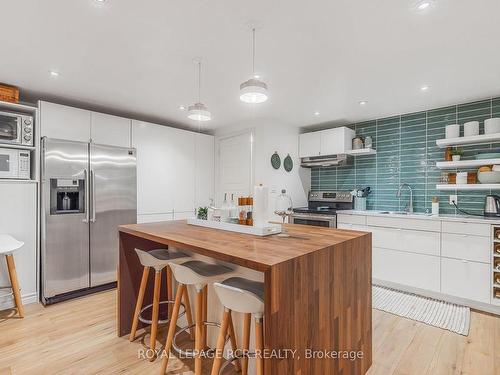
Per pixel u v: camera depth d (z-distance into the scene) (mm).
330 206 4352
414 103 3273
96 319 2520
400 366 1881
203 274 1635
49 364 1872
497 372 1812
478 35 1846
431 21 1698
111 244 3303
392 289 3244
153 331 2004
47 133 2928
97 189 3189
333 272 1462
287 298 1148
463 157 3234
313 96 3061
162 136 3924
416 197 3607
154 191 3820
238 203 2035
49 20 1711
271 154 4055
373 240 3395
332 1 1535
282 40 1941
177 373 1794
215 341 1988
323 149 4160
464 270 2758
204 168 4504
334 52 2094
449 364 1900
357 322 1712
